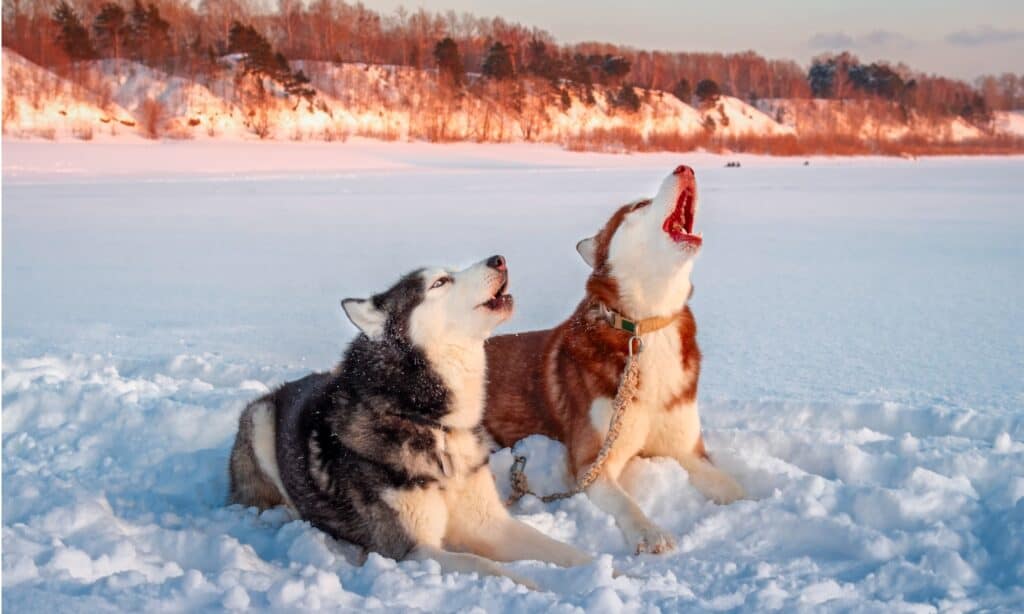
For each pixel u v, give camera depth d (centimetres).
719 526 467
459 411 458
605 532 469
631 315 536
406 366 449
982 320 1051
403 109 9588
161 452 587
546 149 8388
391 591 372
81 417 647
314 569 392
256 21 11025
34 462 564
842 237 1959
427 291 454
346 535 451
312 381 536
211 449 601
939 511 460
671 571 417
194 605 343
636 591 377
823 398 712
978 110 14838
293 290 1284
